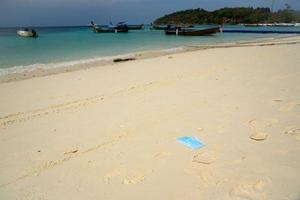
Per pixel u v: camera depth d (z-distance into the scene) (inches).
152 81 353.4
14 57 713.6
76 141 192.5
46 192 139.6
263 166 143.1
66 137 200.4
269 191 124.0
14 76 452.4
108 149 177.5
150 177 143.7
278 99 237.5
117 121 222.7
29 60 656.4
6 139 204.7
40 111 263.6
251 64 419.2
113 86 340.5
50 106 276.7
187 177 140.9
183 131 193.8
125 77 391.5
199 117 216.4
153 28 2805.1
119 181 142.9
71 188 140.8
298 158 146.7
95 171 153.6
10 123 237.1
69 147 184.4
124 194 132.6
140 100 273.9
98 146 182.7
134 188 136.4
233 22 5201.8
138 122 217.3
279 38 1208.2
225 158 154.7
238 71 371.2
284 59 445.1
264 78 314.3
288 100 232.4
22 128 224.4
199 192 128.9
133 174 147.7
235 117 209.0
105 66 520.1
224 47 828.6
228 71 377.4
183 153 164.6
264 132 180.2
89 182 144.3
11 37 1715.1
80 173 153.0
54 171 157.3
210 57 559.5
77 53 801.6
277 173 136.0
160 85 328.5
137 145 179.3
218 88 291.4
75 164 162.7
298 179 130.1
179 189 132.4
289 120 193.6
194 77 357.1
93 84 358.9
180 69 427.5
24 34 1723.7
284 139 168.1
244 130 186.2
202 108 235.5
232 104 237.6
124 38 1542.8
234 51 661.9
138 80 365.4
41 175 154.6
